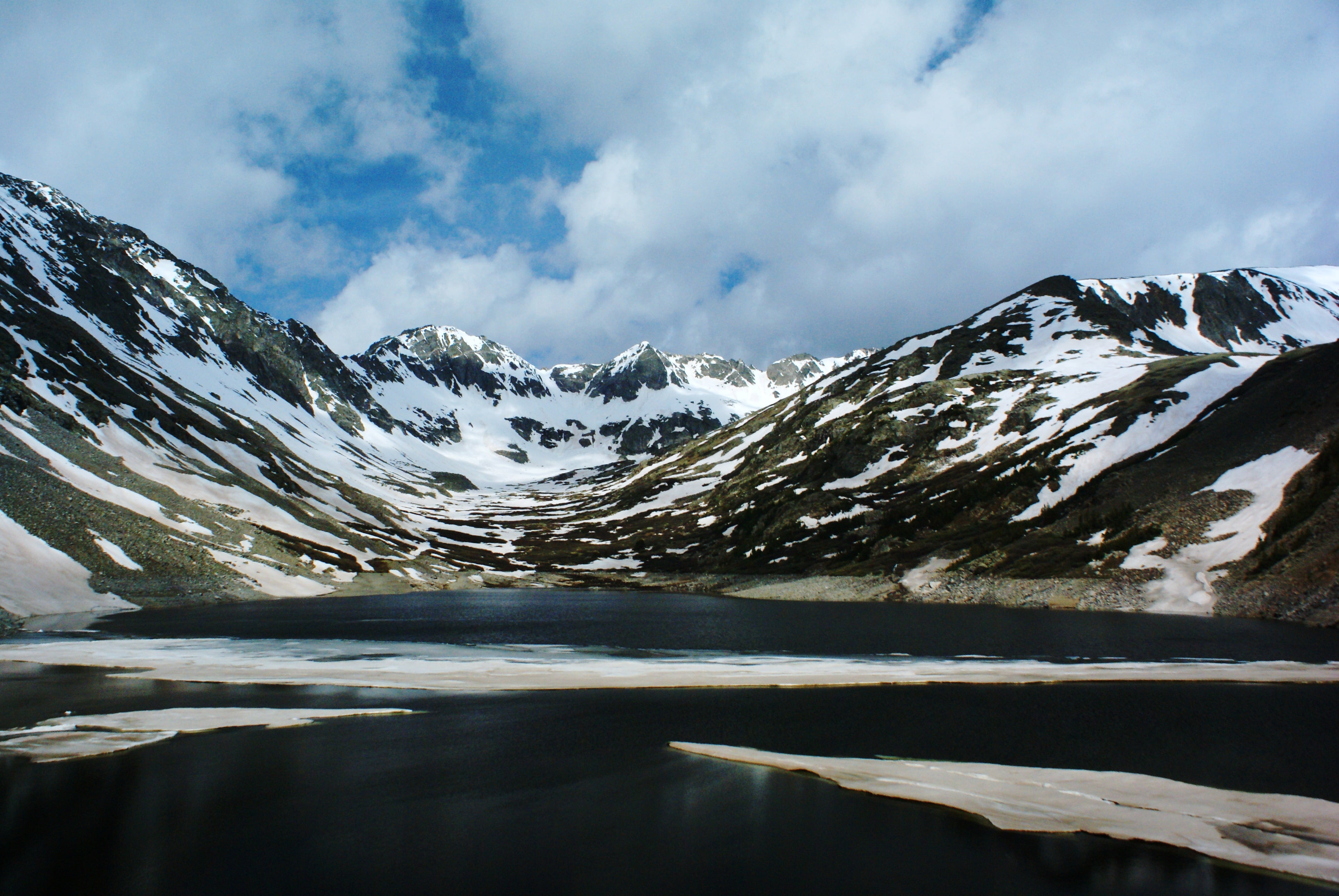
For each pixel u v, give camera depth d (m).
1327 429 67.75
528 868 15.71
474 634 52.47
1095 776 21.42
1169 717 28.31
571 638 50.44
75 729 25.11
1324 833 17.56
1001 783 20.88
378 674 35.53
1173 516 70.62
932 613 65.69
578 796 19.77
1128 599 62.47
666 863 16.00
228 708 28.44
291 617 60.66
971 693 32.19
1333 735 25.92
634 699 31.02
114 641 45.06
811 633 52.81
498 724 26.81
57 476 71.00
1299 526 59.06
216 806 18.77
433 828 17.69
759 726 26.91
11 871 15.31
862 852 16.58
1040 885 15.18
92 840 16.78
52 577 57.50
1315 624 50.47
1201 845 16.89
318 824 17.83
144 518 75.00
